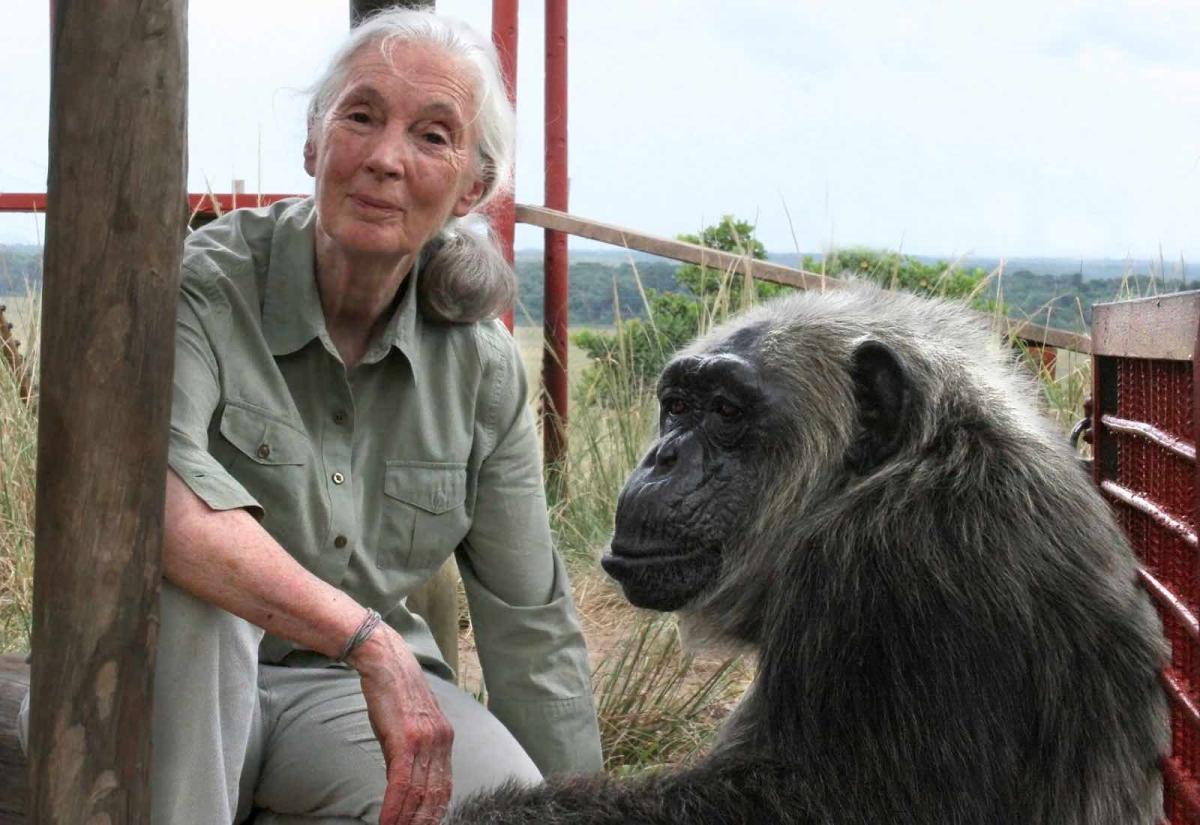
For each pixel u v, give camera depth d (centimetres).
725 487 331
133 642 266
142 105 250
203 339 332
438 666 397
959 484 303
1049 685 294
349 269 347
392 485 364
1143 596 332
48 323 256
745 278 773
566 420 870
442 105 336
